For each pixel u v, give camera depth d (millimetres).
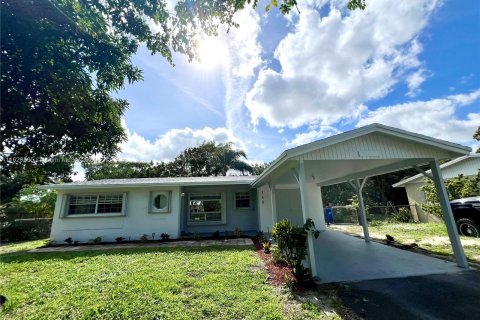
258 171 26953
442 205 5953
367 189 24094
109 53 4715
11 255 7902
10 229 13344
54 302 3986
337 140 5449
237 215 13180
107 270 5719
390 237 8805
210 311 3590
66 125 5105
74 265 6367
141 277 5082
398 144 5973
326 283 4742
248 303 3820
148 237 11023
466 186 10609
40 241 12422
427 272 5180
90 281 4961
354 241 9258
